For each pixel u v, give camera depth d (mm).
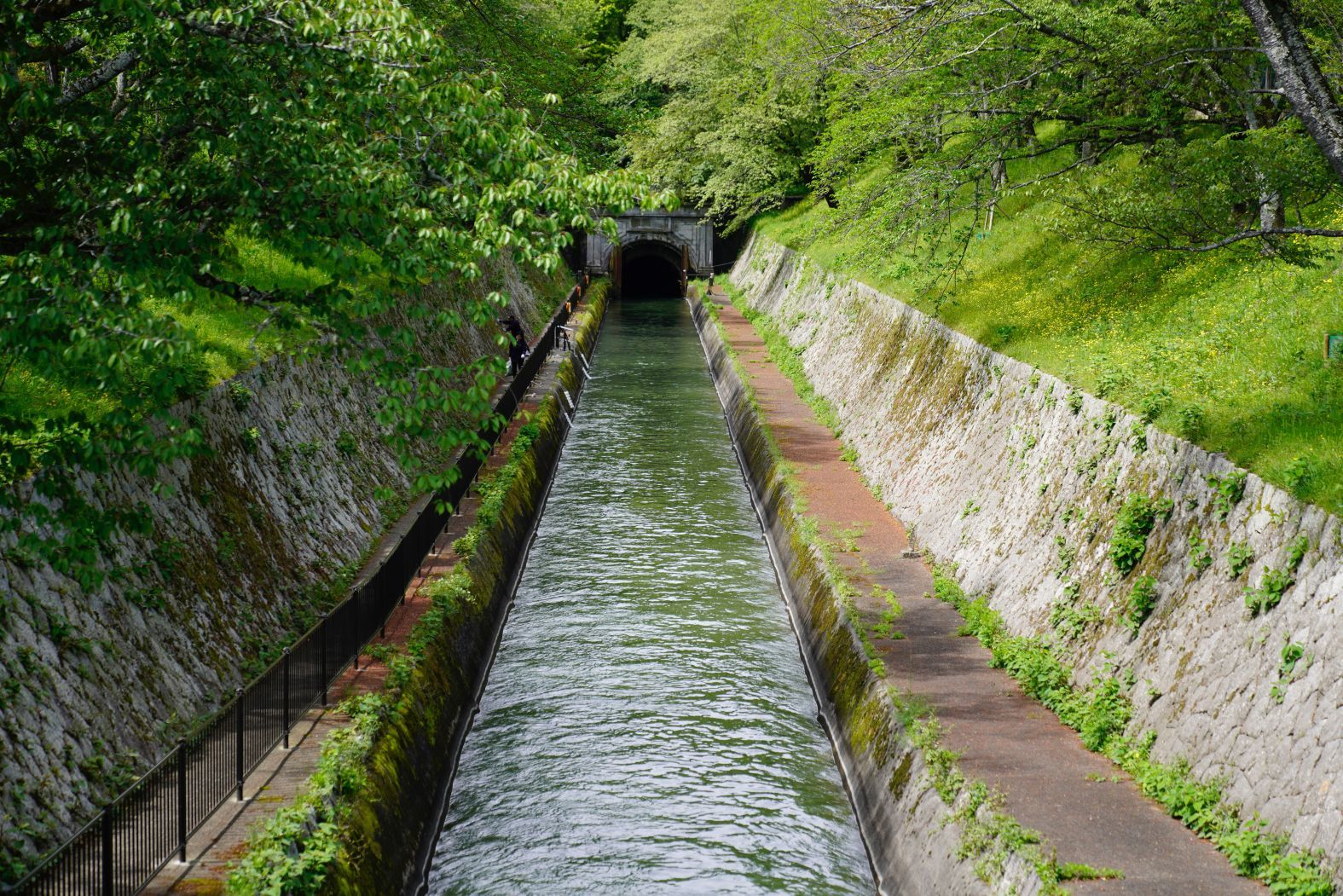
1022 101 22688
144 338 10047
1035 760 12875
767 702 18203
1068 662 14773
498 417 12781
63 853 8758
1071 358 19172
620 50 64625
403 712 14453
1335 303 15750
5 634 10766
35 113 11320
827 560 20453
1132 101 22891
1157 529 14320
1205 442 14031
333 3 11695
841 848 14180
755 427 32438
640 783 15695
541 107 31328
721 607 22094
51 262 10500
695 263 75188
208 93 11555
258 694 12289
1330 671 10547
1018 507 18172
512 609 21812
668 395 42938
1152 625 13602
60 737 10836
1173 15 19516
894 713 14461
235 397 17297
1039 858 10406
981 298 26469
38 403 13750
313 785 11641
